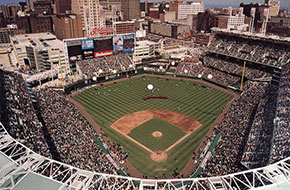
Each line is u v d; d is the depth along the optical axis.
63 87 107.44
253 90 103.94
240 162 55.16
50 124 72.50
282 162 33.53
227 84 119.31
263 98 92.19
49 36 198.88
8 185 30.77
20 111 69.12
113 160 61.84
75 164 54.75
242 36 138.62
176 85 123.81
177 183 53.75
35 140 57.16
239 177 51.03
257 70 120.19
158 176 57.41
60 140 64.06
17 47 158.88
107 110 94.81
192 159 63.97
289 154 48.72
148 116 89.44
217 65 135.88
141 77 137.25
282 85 88.31
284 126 60.34
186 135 75.94
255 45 129.25
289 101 74.50
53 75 124.00
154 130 79.12
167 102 102.44
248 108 87.69
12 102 73.69
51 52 139.00
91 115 90.31
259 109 81.00
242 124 76.19
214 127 80.31
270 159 48.06
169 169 60.16
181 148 69.06
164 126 81.75
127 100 104.75
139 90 116.94
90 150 62.88
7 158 34.97
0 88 83.88
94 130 78.69
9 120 62.56
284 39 110.56
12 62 173.12
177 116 89.38
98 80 127.31
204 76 131.12
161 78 135.25
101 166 56.97
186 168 60.38
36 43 166.50
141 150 68.12
